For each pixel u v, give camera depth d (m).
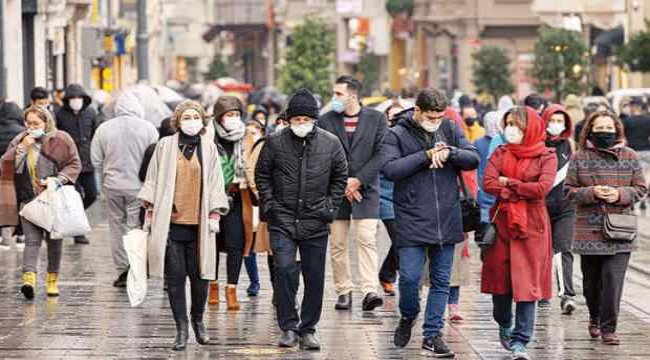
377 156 32.62
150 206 28.34
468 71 153.00
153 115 50.16
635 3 92.81
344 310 32.81
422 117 27.50
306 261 28.20
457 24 155.00
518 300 26.86
